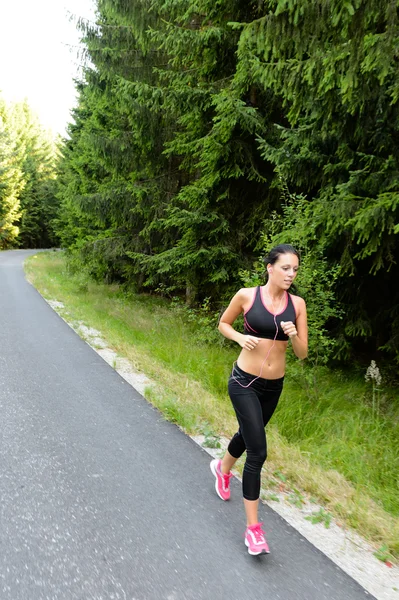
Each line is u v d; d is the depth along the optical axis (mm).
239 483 3488
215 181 8836
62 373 6270
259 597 2312
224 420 4648
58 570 2457
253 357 2803
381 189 5191
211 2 7633
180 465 3736
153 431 4418
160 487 3375
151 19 9570
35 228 58906
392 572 2535
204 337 8664
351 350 7387
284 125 8422
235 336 2803
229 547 2707
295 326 2811
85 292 15648
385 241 5062
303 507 3176
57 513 2980
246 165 8664
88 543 2691
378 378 5734
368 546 2762
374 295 6859
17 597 2256
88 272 16859
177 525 2908
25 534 2750
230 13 7719
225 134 7852
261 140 6699
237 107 7449
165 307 13070
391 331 6746
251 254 9586
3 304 12414
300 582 2430
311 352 6512
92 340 8453
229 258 9086
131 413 4879
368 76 4562
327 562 2600
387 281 6816
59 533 2773
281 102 7922
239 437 3029
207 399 5387
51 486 3322
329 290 6219
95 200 13031
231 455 3104
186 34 7895
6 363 6645
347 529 2928
